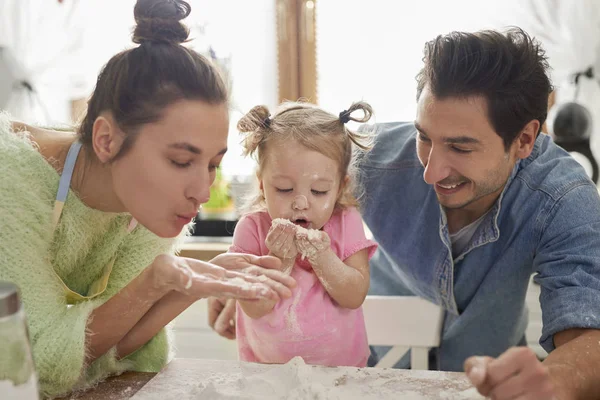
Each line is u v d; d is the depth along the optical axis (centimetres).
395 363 148
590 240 111
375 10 216
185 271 91
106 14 222
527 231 122
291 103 128
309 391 89
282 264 112
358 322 120
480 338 139
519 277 128
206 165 94
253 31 223
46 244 97
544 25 202
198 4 222
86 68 225
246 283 92
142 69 90
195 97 90
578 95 205
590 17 198
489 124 103
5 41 218
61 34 221
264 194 119
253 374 99
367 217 139
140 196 94
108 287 112
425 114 106
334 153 114
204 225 218
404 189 135
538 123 109
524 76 103
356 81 221
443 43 104
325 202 113
